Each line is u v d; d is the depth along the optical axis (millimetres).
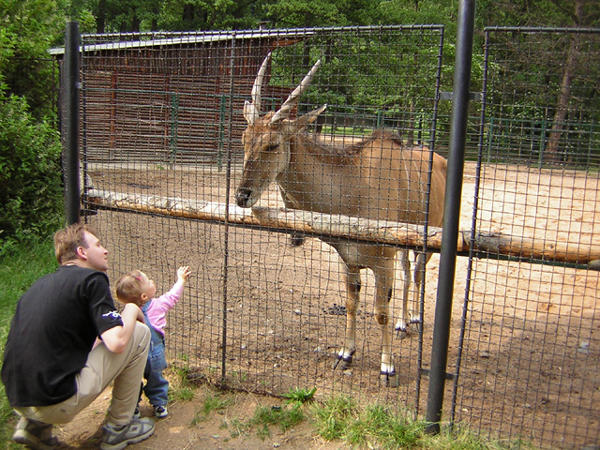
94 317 2793
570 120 2914
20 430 2875
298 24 24719
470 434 3084
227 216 3779
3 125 6504
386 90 3250
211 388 3795
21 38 7879
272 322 5055
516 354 4441
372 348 4594
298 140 3898
